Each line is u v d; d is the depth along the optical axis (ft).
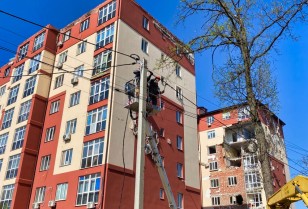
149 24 112.16
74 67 106.63
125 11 103.60
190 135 115.03
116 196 79.25
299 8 39.96
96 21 108.27
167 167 98.73
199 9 45.70
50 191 90.53
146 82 45.16
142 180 38.81
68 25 119.75
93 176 81.56
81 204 80.28
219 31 45.16
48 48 117.39
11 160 104.37
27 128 103.45
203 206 149.48
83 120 93.25
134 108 48.52
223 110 50.14
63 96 105.19
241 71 46.39
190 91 122.83
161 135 101.24
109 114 86.48
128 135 89.20
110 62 94.53
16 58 131.34
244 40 44.93
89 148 86.99
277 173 143.13
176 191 98.89
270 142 136.26
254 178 139.13
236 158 151.33
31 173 99.19
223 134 156.56
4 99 128.47
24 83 118.62
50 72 115.14
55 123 102.42
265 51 44.09
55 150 96.89
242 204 138.51
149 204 86.94
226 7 45.14
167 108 107.96
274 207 36.55
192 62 130.93
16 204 92.58
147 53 106.01
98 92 93.71
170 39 119.24
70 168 88.94
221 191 146.92
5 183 101.09
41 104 109.09
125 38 99.40
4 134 115.14
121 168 83.46
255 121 43.29
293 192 30.73
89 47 104.99
